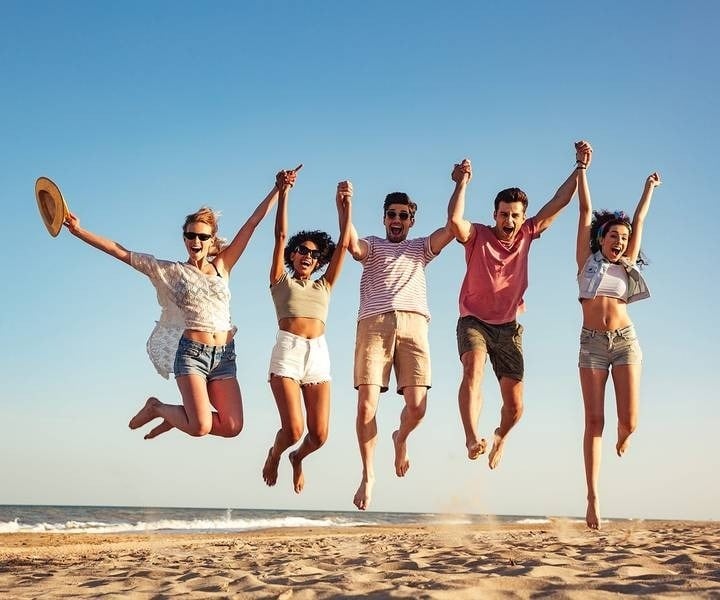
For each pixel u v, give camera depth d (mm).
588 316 6758
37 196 5863
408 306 6539
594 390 6711
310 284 6340
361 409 6477
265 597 4020
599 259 6793
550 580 3951
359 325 6637
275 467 6531
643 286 6746
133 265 5871
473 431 6109
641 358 6711
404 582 4305
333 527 27797
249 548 10781
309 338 6266
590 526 6598
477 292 6461
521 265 6531
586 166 6719
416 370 6527
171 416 5820
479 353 6273
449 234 6621
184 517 47062
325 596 3902
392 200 6809
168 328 5891
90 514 45688
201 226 5910
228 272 6098
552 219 6711
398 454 6773
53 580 5621
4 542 15227
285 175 6141
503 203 6438
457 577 4109
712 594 3439
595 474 6664
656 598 3352
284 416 6156
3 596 4539
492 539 9578
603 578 4055
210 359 5859
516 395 6473
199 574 5688
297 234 6527
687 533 10359
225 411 5863
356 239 6621
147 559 8430
